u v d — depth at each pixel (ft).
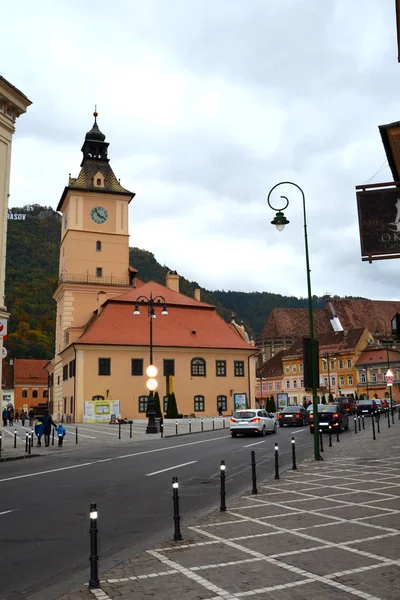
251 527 30.37
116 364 191.42
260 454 74.33
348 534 27.91
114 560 25.08
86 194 231.50
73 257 226.38
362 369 327.26
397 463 58.59
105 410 177.99
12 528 31.94
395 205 36.63
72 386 192.54
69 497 42.45
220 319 222.28
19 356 421.59
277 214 68.69
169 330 206.39
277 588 20.03
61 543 28.53
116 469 59.93
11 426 169.89
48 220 586.04
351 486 44.19
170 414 178.29
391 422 142.72
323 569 22.15
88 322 215.72
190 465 62.69
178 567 23.09
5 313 87.56
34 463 68.39
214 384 205.36
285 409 146.20
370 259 36.47
